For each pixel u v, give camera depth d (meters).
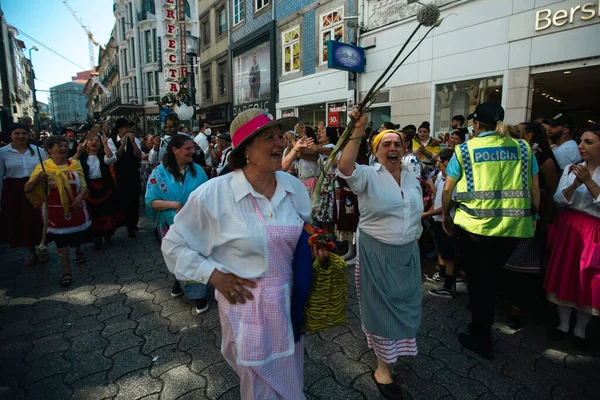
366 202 2.31
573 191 2.67
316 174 4.75
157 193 3.47
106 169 5.30
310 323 1.63
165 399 2.23
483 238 2.55
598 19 5.57
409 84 8.54
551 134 4.00
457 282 3.99
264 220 1.54
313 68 11.92
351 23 9.83
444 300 3.56
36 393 2.31
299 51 12.53
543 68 6.27
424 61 8.13
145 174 9.28
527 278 3.08
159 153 6.59
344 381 2.39
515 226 2.49
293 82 12.85
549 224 3.00
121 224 5.81
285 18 13.04
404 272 2.28
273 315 1.54
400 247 2.29
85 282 4.14
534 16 6.25
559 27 5.98
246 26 15.70
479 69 7.12
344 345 2.81
